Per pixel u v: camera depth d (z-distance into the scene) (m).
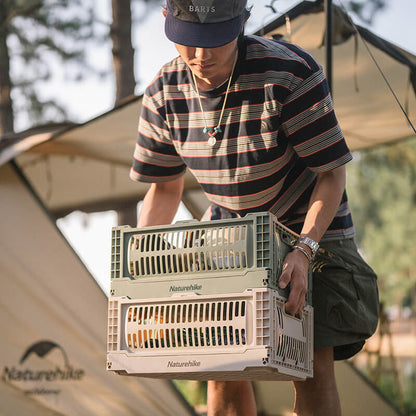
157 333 3.13
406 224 37.03
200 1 3.12
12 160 8.23
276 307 3.02
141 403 8.24
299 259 3.24
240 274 3.02
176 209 4.11
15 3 19.20
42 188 9.07
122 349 3.19
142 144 3.88
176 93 3.61
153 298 3.14
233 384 4.02
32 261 8.21
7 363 7.83
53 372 8.00
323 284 3.67
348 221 3.82
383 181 36.38
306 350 3.36
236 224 3.08
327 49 5.31
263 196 3.61
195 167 3.69
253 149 3.46
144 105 3.80
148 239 3.29
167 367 3.07
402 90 5.66
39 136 8.33
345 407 8.58
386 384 12.90
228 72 3.40
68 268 8.36
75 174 8.88
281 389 8.95
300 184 3.69
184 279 3.12
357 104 6.39
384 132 7.11
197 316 3.05
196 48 3.21
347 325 3.63
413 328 34.91
